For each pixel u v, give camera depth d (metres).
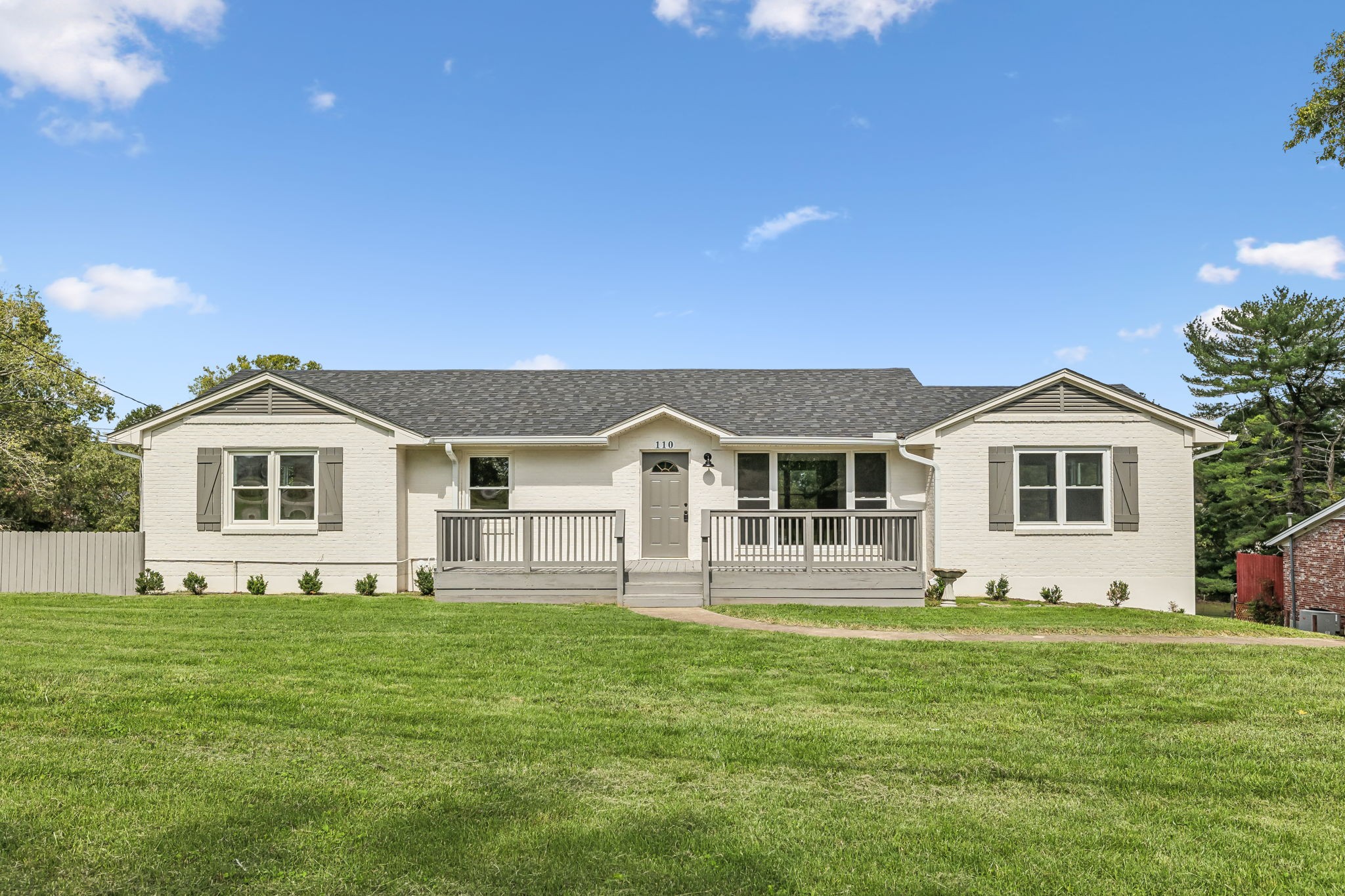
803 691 7.89
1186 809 4.99
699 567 14.83
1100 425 15.58
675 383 19.47
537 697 7.55
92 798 4.93
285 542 15.99
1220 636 11.35
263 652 9.29
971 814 4.89
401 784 5.27
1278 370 29.98
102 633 10.40
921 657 9.44
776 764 5.78
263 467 16.14
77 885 3.86
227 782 5.23
